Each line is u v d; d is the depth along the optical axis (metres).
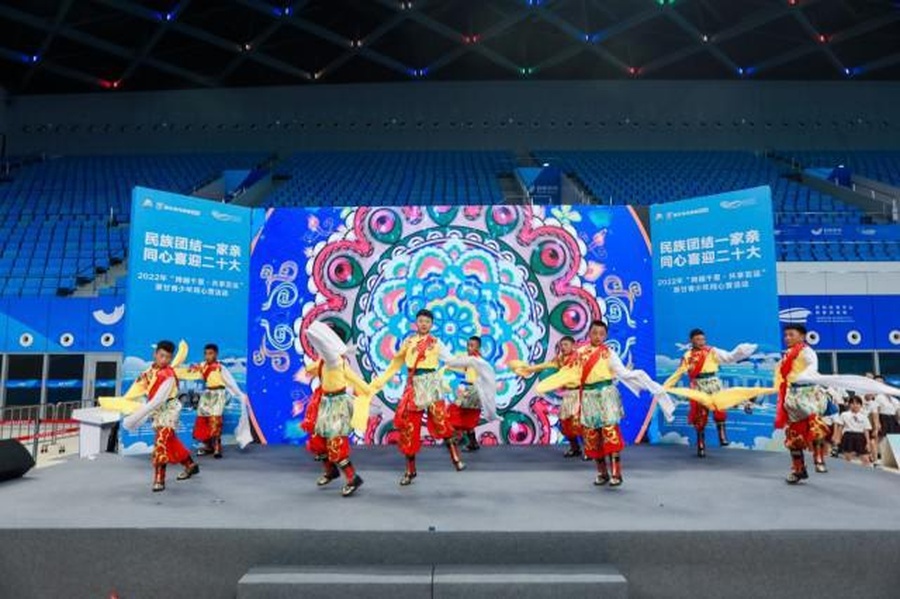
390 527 3.84
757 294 7.45
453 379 8.00
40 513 4.24
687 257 7.96
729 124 22.80
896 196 17.70
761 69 21.84
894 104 22.69
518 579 3.42
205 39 19.44
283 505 4.51
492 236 8.27
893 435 8.41
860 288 12.75
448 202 18.56
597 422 5.26
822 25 19.59
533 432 8.00
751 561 3.75
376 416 8.00
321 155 22.42
